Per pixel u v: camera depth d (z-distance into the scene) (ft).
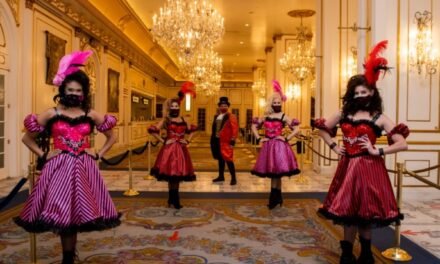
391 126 10.39
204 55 54.08
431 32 20.84
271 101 18.28
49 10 31.24
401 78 20.83
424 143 20.77
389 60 20.76
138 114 69.97
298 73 45.32
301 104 51.24
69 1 31.30
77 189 9.54
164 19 32.63
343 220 10.05
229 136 24.68
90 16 35.47
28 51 28.25
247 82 101.09
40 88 30.22
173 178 16.99
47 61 31.09
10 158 27.20
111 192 21.84
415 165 20.84
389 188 10.23
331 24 30.81
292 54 45.75
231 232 14.40
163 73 78.95
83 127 10.09
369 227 10.41
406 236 14.06
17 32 27.02
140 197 20.51
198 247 12.75
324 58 30.81
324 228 14.92
